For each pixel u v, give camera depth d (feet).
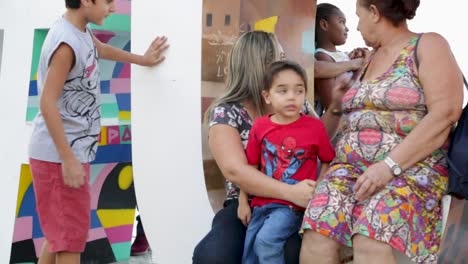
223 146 8.17
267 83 7.97
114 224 13.04
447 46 7.57
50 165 9.02
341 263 7.83
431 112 7.34
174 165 9.30
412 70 7.57
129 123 12.79
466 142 7.40
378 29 7.96
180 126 9.25
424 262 7.22
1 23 11.57
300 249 7.68
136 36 9.51
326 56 12.12
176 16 9.21
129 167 13.01
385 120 7.62
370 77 7.99
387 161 7.30
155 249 9.43
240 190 8.25
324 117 10.30
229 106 8.48
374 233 6.99
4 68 11.56
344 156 7.94
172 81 9.28
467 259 8.54
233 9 9.40
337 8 12.51
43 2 11.18
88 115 9.29
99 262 12.87
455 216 8.38
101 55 9.61
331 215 7.36
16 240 11.89
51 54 8.72
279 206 7.84
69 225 9.08
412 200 7.21
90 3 8.95
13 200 11.66
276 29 9.91
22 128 11.44
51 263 9.68
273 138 7.97
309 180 7.72
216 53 9.27
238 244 8.04
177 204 9.30
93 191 12.73
